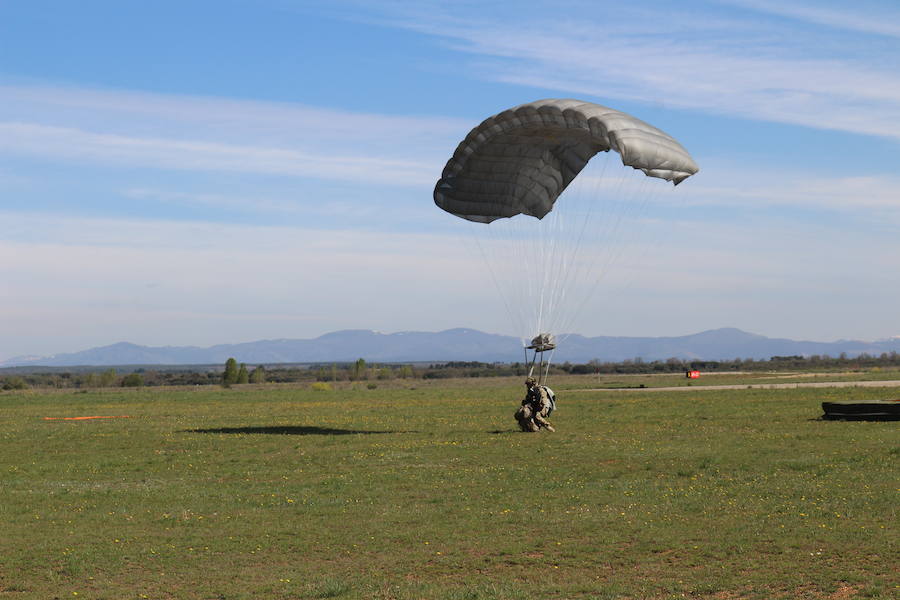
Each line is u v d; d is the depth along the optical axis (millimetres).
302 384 116000
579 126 31812
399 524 18938
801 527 17391
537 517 19172
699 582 14156
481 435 36375
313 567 15781
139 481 25688
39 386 145500
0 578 15312
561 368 186750
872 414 38031
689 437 33719
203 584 14859
